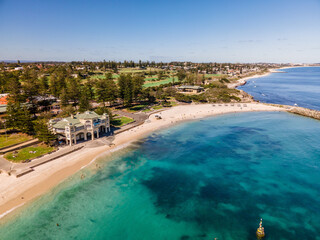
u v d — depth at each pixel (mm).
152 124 116125
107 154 79750
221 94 181500
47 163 69938
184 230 46406
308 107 162125
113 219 48750
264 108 155875
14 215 48062
